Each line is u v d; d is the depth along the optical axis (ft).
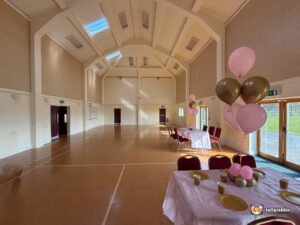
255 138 13.78
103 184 8.43
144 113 45.19
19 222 5.55
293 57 9.43
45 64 18.02
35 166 11.16
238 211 3.46
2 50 12.76
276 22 10.54
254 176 5.08
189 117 31.63
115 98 44.86
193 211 3.47
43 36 17.66
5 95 13.17
